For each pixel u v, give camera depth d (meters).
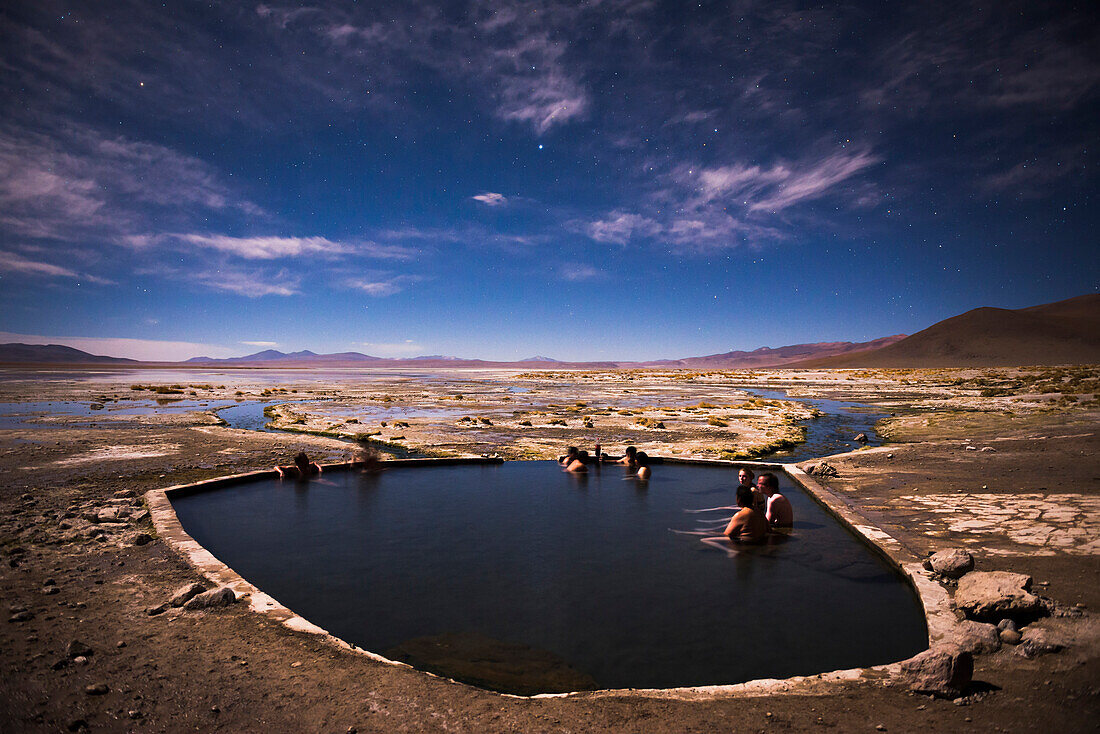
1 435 18.97
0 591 5.97
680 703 4.08
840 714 3.87
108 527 8.40
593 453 15.66
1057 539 7.22
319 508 10.24
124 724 3.67
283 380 82.12
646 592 6.54
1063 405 27.75
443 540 8.49
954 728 3.62
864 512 9.30
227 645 4.86
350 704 3.99
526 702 4.08
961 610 5.44
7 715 3.74
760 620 5.78
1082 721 3.57
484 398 41.66
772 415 28.23
